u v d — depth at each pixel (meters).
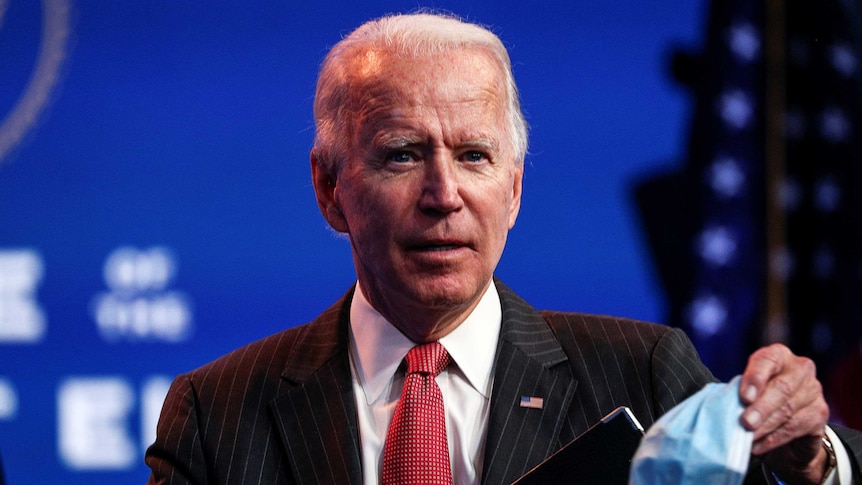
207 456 5.09
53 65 10.01
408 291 4.84
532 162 9.92
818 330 10.17
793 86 10.26
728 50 10.17
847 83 10.33
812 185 10.25
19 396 9.85
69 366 9.88
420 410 4.91
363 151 4.89
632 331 5.37
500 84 4.98
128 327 9.91
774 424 4.00
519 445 4.89
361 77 4.94
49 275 9.92
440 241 4.77
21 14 10.02
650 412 5.04
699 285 9.99
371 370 5.15
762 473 4.73
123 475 9.85
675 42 10.10
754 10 10.27
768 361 4.11
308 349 5.36
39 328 9.90
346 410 5.05
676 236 9.99
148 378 9.89
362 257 5.04
